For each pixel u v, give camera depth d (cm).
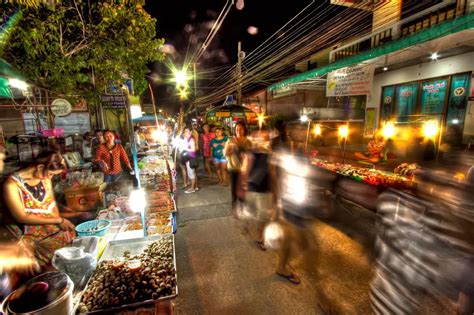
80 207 398
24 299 144
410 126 761
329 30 604
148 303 179
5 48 338
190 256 362
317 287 288
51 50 369
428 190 174
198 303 272
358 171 471
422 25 664
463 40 497
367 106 1102
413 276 167
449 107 776
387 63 786
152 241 264
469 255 154
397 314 169
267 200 362
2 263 179
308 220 313
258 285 297
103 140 572
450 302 231
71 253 204
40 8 349
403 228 175
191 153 670
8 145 617
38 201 229
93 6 401
